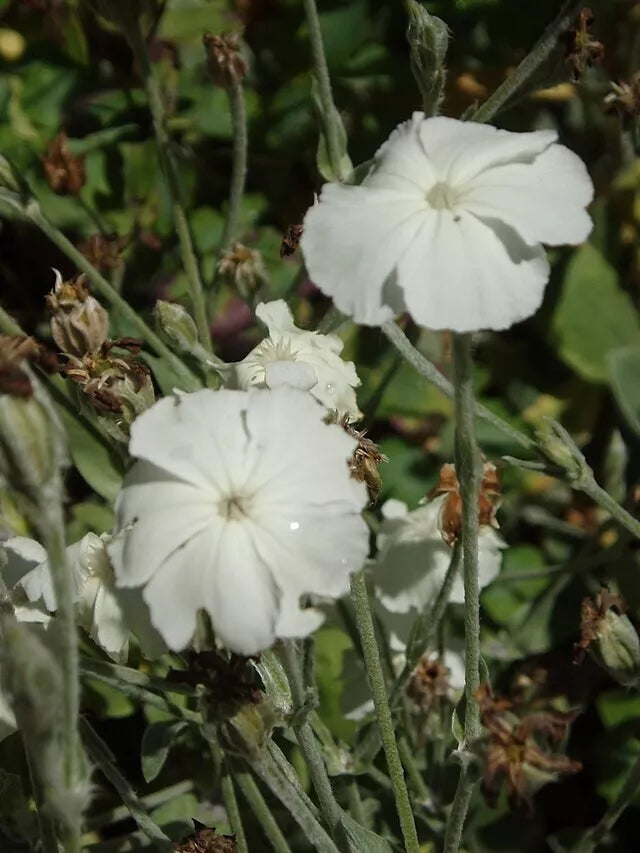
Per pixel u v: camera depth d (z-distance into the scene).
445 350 0.33
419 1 0.34
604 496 0.24
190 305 0.31
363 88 0.35
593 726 0.30
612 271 0.35
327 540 0.19
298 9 0.36
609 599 0.23
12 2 0.34
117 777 0.23
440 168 0.20
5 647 0.18
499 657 0.30
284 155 0.35
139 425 0.19
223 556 0.19
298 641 0.22
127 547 0.19
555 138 0.20
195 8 0.36
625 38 0.35
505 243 0.19
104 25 0.36
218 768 0.24
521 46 0.34
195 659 0.19
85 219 0.33
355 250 0.19
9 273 0.33
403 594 0.27
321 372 0.23
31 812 0.23
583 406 0.34
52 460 0.18
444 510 0.25
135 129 0.34
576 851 0.24
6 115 0.34
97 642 0.22
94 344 0.22
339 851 0.22
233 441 0.19
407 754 0.27
